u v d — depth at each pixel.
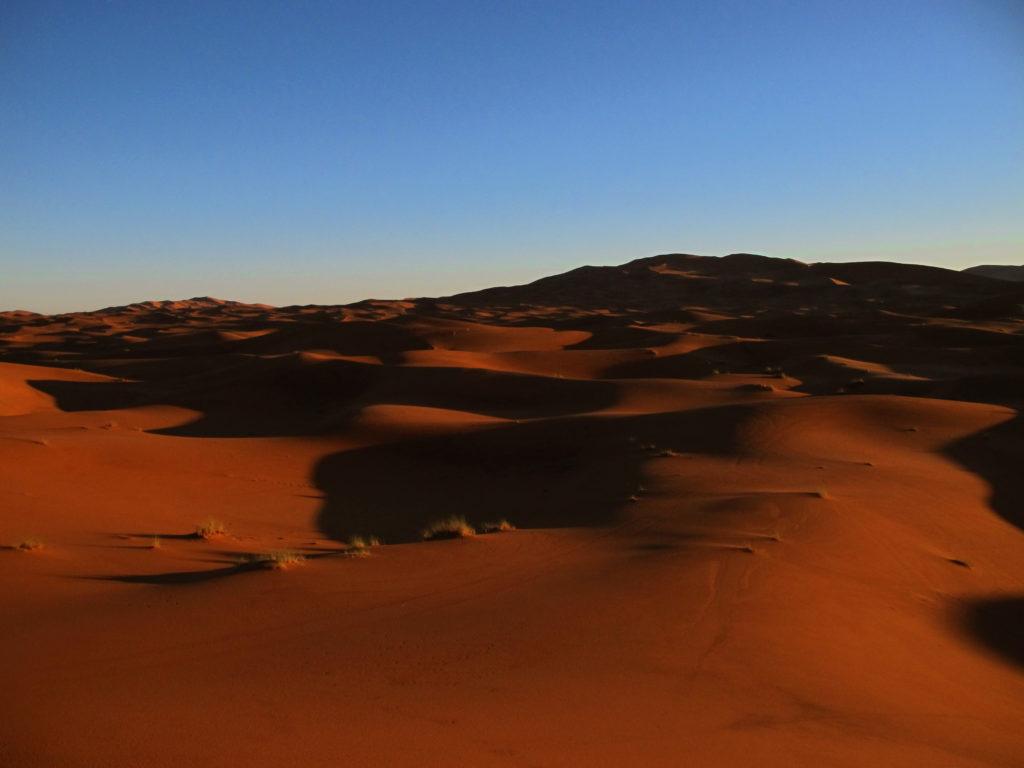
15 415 52.16
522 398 58.31
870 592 13.54
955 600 14.62
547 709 6.98
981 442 35.16
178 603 10.30
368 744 5.95
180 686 7.18
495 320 179.50
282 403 64.94
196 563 14.91
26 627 9.05
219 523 20.75
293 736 6.02
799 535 16.41
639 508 20.53
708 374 76.88
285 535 21.34
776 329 115.12
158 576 13.15
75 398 66.00
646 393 55.06
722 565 13.13
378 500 29.94
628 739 6.41
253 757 5.57
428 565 13.23
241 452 35.16
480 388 61.28
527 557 14.05
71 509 21.03
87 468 27.61
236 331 150.38
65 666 7.68
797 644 9.77
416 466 36.44
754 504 19.14
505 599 10.85
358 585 11.62
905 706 8.30
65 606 10.20
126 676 7.44
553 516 23.22
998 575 17.05
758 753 6.34
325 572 12.50
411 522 25.67
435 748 5.95
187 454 32.56
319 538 21.52
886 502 21.84
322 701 6.89
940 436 36.56
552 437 37.81
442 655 8.43
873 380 62.38
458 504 29.14
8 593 10.91
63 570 12.91
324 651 8.45
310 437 39.94
